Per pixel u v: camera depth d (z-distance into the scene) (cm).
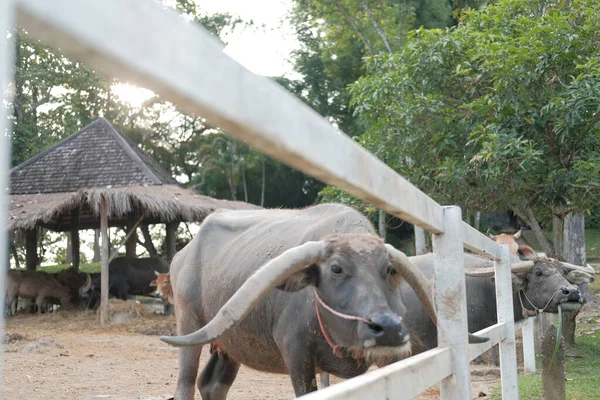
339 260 390
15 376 1015
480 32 1359
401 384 256
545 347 638
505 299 603
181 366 642
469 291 811
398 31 2661
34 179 2166
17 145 2730
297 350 501
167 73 121
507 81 1167
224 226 659
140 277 2189
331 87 3766
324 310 400
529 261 848
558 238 1305
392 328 354
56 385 957
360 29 2736
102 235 1864
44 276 2097
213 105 137
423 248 1423
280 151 172
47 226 2252
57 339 1521
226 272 593
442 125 1296
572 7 1244
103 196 1848
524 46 1187
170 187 2091
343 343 398
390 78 1328
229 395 893
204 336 314
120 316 1850
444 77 1299
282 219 605
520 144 1141
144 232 2398
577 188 1154
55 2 94
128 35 110
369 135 1373
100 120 2303
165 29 120
